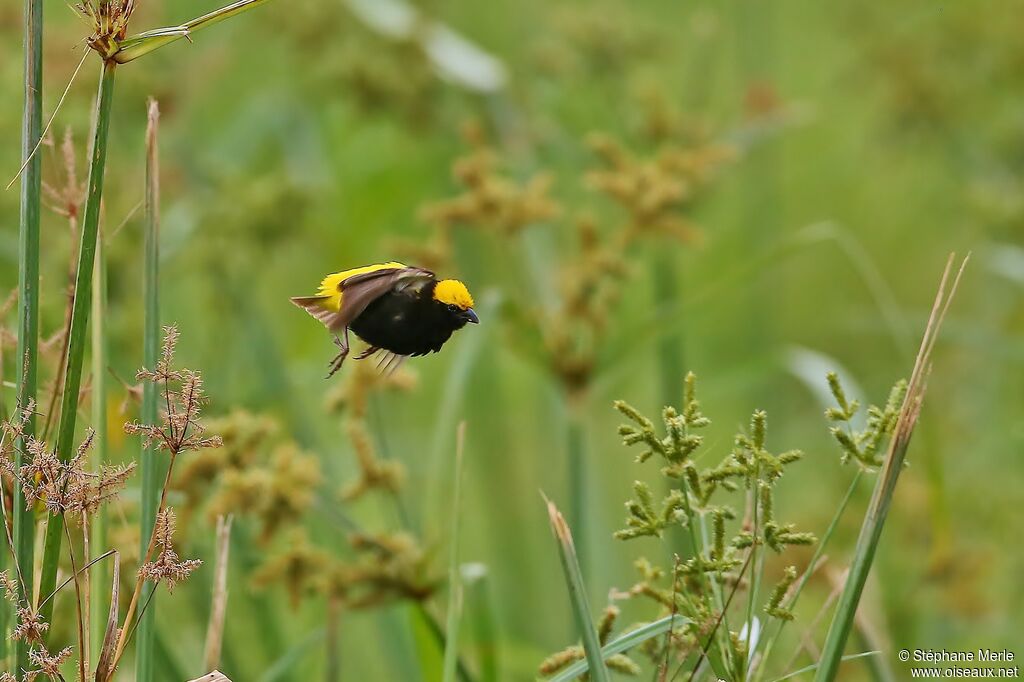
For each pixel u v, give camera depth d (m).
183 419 4.86
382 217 14.47
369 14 13.11
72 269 5.61
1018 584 11.80
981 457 13.40
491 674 7.52
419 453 13.30
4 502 5.07
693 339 17.03
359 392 7.86
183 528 7.51
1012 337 14.48
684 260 17.47
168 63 12.73
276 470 7.29
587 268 9.67
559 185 14.07
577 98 14.78
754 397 15.48
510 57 15.05
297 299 5.76
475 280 12.45
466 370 9.05
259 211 11.41
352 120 14.99
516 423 14.88
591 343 9.80
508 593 12.20
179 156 12.65
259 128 14.23
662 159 10.52
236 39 15.43
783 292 18.64
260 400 10.17
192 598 8.42
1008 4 15.40
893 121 16.70
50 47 10.27
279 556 7.40
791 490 13.84
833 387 5.26
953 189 18.86
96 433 5.53
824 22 20.62
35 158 5.05
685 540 8.17
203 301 11.94
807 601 10.07
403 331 5.81
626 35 13.23
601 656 5.01
